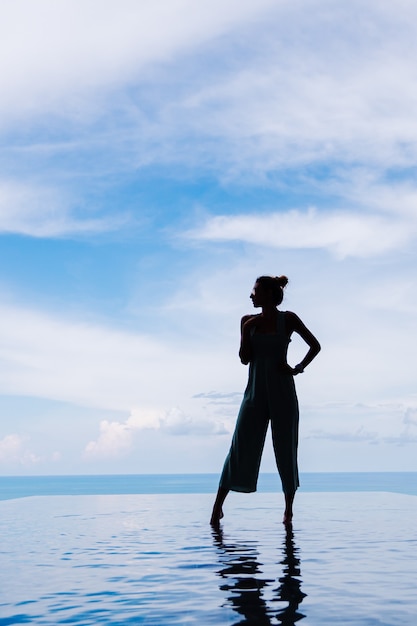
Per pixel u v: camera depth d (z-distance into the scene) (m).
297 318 3.81
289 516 3.77
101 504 5.84
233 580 2.12
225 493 3.81
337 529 3.49
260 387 3.76
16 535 3.39
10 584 2.11
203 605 1.80
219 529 3.53
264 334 3.78
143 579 2.16
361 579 2.13
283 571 2.27
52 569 2.37
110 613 1.73
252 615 1.69
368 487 29.00
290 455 3.73
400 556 2.59
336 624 1.59
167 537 3.22
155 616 1.69
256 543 2.96
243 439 3.75
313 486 29.80
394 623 1.60
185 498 6.84
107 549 2.84
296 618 1.65
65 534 3.42
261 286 3.79
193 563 2.44
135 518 4.30
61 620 1.66
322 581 2.10
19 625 1.61
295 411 3.77
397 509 4.96
